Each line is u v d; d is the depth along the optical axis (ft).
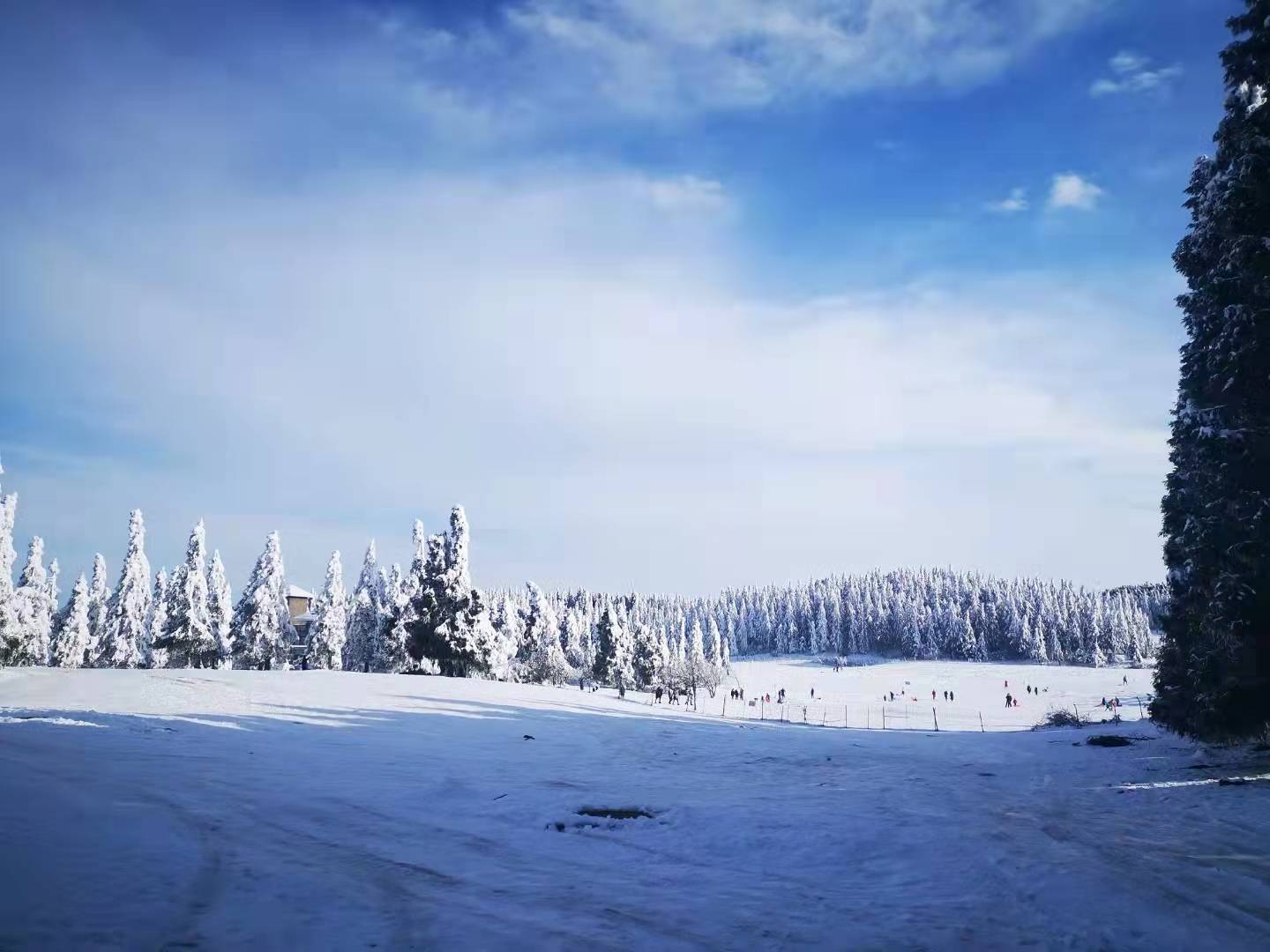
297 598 323.16
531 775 56.95
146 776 45.93
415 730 85.10
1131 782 54.24
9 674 129.70
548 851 34.06
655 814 43.34
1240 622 53.52
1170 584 67.00
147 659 265.13
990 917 24.93
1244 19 55.42
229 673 146.82
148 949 19.81
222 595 291.58
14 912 21.26
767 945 22.22
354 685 134.92
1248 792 45.70
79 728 67.31
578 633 385.91
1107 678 394.93
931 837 37.37
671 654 426.10
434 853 32.50
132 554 258.16
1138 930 23.45
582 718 114.83
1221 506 56.80
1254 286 53.52
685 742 89.40
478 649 195.21
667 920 24.48
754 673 498.69
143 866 27.07
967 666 503.20
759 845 35.83
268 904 24.29
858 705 281.74
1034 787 54.80
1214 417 57.98
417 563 261.85
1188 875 29.43
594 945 21.94
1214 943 22.26
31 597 179.32
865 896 27.63
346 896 25.79
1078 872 30.27
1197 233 60.80
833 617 655.76
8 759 47.91
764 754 80.07
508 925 23.56
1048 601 582.76
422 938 22.03
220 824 35.09
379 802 43.01
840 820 41.42
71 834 30.22
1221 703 55.93
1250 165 52.75
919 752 85.51
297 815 38.27
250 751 60.80
